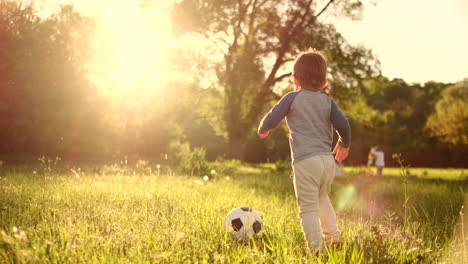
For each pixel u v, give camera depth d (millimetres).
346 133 3408
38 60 16906
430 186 10516
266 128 3463
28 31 16844
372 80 31000
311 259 2729
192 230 3562
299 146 3271
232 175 14805
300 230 3787
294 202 6262
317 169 3184
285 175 15711
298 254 2959
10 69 16188
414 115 61312
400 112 61656
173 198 5766
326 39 29359
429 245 3408
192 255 2910
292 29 29953
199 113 36156
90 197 5367
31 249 2742
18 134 16016
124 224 3652
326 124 3385
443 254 3166
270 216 4559
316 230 3066
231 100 31906
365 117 31984
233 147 32844
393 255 2904
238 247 3031
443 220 4793
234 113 31844
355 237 3025
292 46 30266
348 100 30234
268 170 21734
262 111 33156
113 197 5480
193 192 6996
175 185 7992
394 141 52781
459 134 43781
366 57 29516
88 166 13211
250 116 31703
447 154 48875
